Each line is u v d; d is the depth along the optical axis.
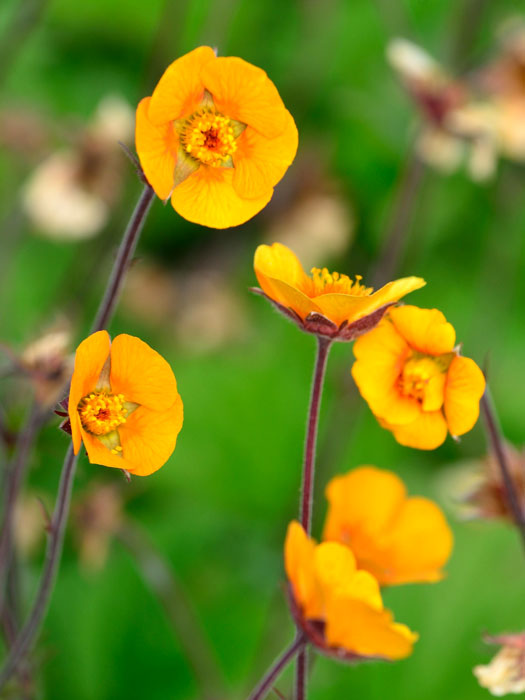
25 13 0.96
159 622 0.95
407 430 0.54
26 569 0.85
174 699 0.92
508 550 0.97
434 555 0.56
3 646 0.74
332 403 1.03
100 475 0.85
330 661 0.91
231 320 1.18
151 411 0.52
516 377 1.17
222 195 0.54
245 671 0.93
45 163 1.01
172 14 0.99
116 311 1.14
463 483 0.97
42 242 1.18
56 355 0.62
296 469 1.09
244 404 1.10
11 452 0.66
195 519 1.04
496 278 1.19
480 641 0.93
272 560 1.02
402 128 1.20
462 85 0.98
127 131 1.00
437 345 0.54
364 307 0.53
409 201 0.99
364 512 0.56
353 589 0.52
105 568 0.97
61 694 0.90
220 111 0.53
